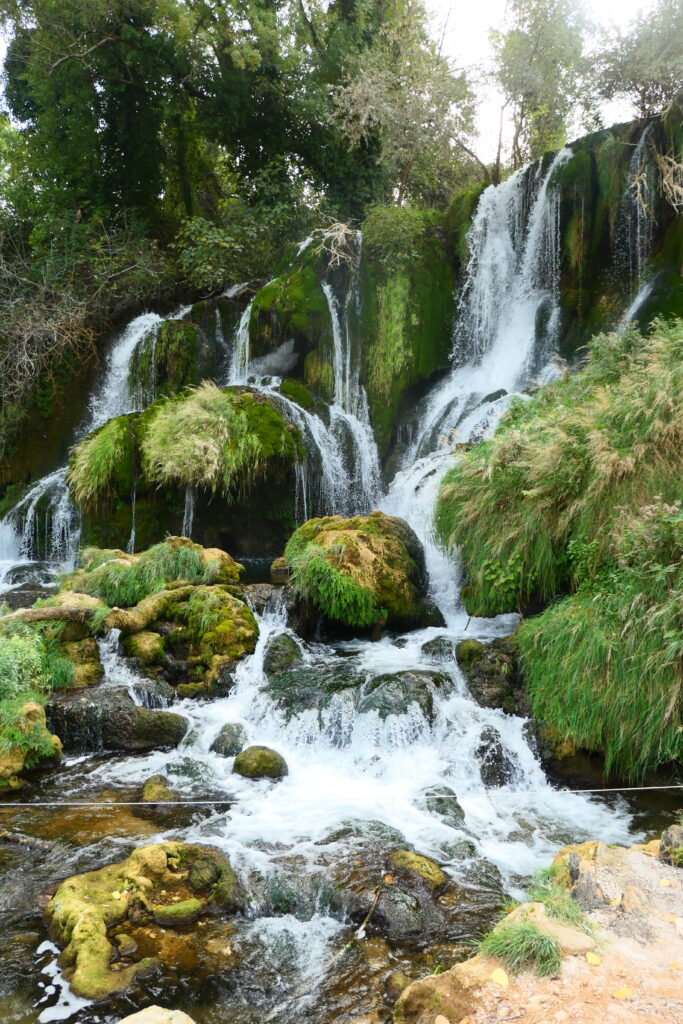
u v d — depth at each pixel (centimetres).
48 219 1639
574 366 1120
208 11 1582
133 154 1747
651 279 1173
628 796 511
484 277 1367
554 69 1557
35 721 559
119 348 1445
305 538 866
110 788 529
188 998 319
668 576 515
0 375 1373
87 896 384
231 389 1129
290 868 421
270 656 682
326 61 1717
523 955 286
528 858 438
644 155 1196
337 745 582
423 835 465
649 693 491
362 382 1309
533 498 668
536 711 564
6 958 346
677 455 611
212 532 1078
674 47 1181
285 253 1500
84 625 691
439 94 1580
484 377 1303
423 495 980
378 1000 315
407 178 1817
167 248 1820
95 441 1058
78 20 1529
